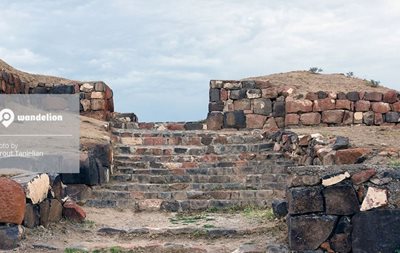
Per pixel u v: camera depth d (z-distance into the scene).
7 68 17.77
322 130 14.42
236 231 8.41
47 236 7.97
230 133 15.57
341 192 6.89
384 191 6.84
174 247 7.73
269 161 13.29
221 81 17.00
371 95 16.62
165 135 15.23
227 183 12.05
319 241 6.85
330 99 16.58
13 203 7.32
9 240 7.21
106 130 15.02
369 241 6.77
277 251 7.03
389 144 11.59
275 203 8.98
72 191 11.09
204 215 10.24
